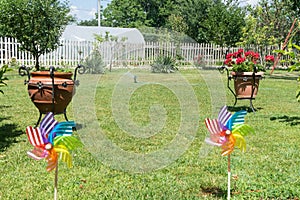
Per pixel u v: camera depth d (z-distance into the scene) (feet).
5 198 11.97
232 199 12.19
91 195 12.39
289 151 18.17
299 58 27.58
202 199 12.12
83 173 14.56
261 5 96.68
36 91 19.40
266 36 91.40
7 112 27.20
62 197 12.12
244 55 31.81
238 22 88.94
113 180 13.94
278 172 14.99
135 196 12.33
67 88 19.74
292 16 91.20
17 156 16.47
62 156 9.34
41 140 9.29
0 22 59.41
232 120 10.82
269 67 89.61
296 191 12.81
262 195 12.57
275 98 38.42
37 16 59.62
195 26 123.54
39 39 60.13
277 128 23.66
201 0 123.44
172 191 12.87
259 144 19.48
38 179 13.75
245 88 29.50
